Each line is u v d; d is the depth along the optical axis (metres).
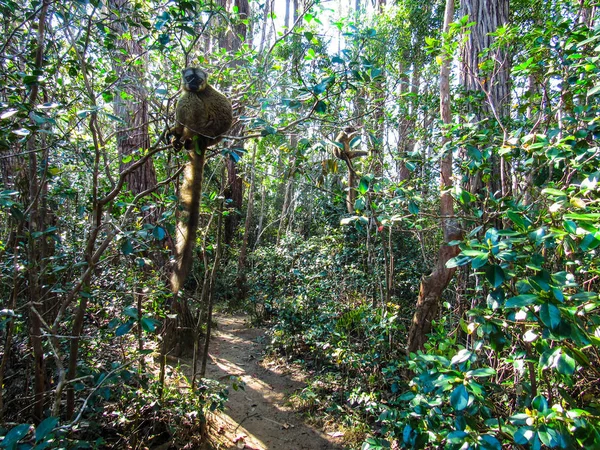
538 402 1.72
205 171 6.71
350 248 7.68
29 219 2.96
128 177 6.43
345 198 3.67
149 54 4.27
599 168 2.25
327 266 7.62
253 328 9.77
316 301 7.42
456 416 2.08
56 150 3.64
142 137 5.27
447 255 4.88
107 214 2.98
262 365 7.29
